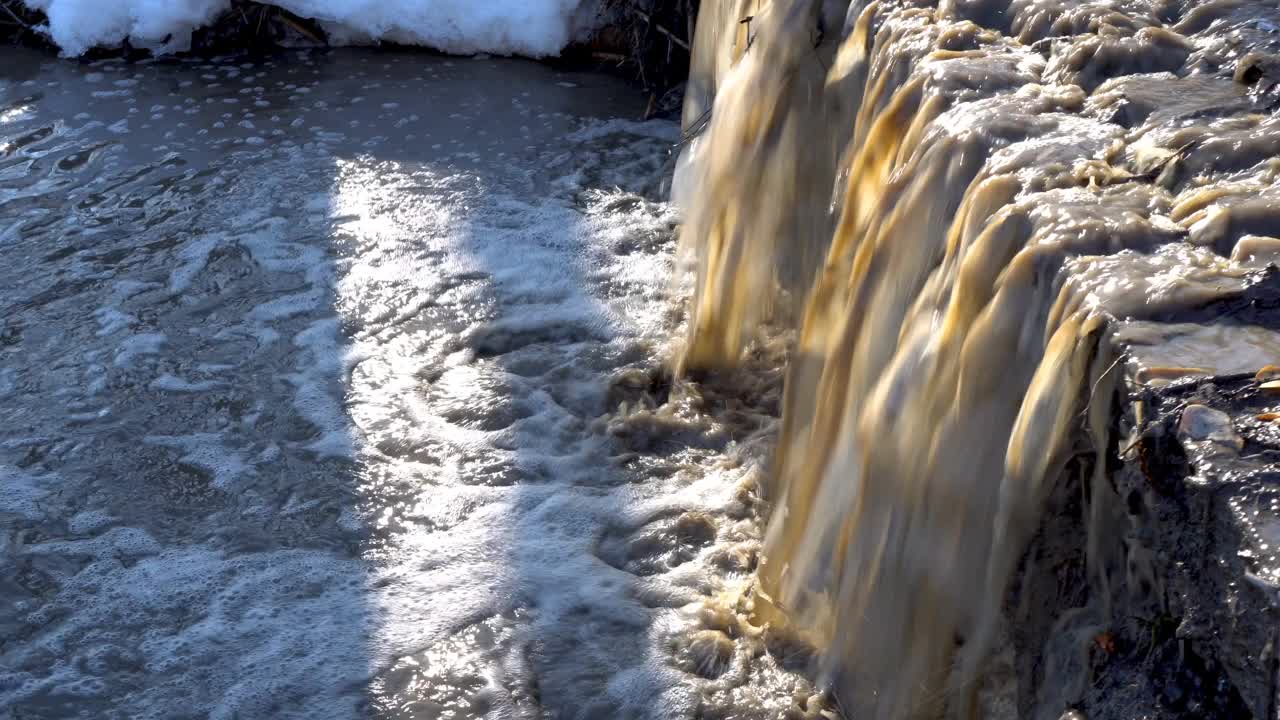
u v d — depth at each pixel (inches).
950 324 91.2
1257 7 110.3
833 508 114.4
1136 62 106.5
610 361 182.1
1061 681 77.2
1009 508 81.7
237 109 261.4
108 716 121.4
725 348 176.2
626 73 279.0
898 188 107.3
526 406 171.9
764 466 157.2
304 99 265.7
